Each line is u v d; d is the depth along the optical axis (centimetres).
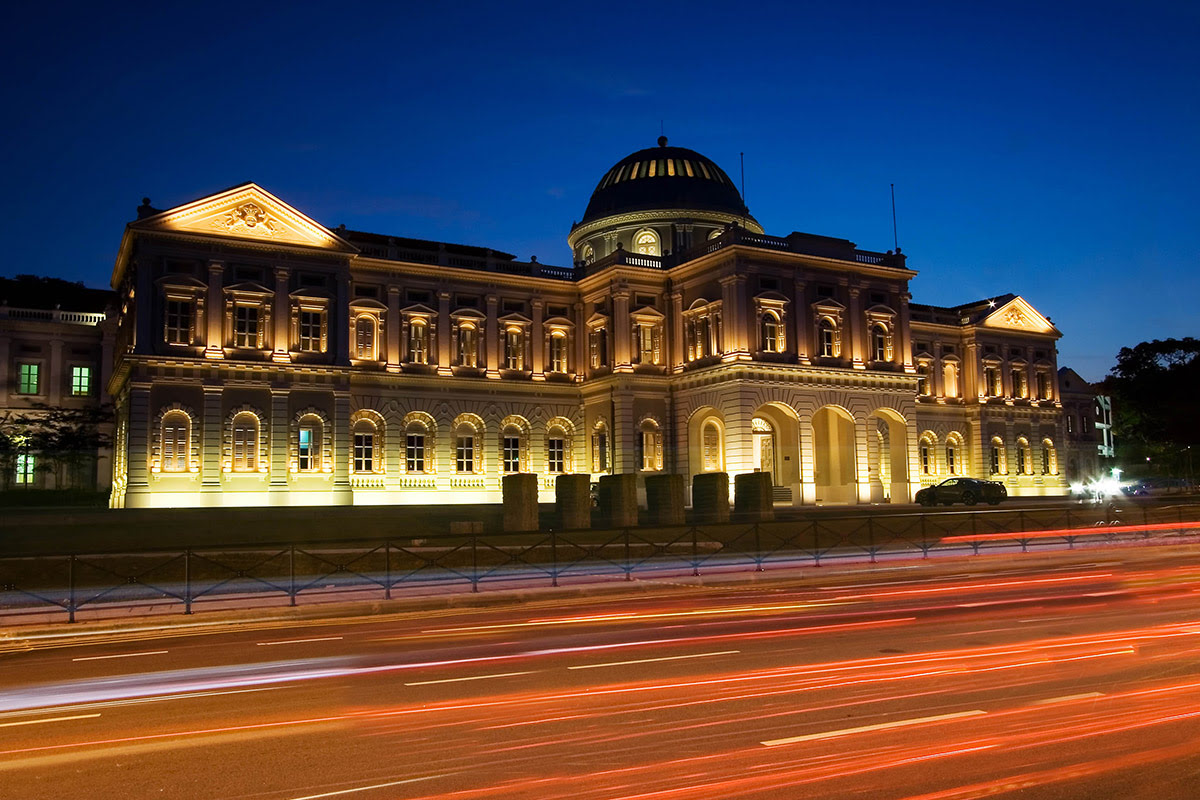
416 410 6297
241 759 1016
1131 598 2277
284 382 5559
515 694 1309
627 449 6394
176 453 5288
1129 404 10806
